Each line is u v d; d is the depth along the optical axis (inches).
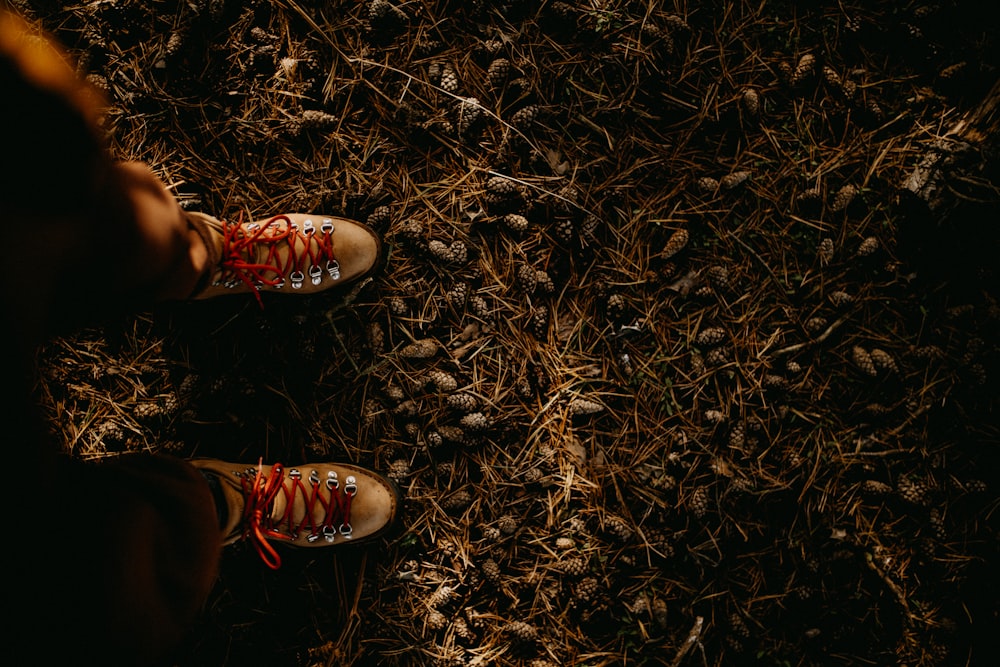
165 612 38.4
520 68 63.3
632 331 63.7
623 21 63.0
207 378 63.6
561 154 63.9
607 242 64.4
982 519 63.7
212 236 53.3
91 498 35.3
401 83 63.2
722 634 63.8
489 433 63.9
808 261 64.2
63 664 32.7
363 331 64.0
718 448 63.9
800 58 63.5
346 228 61.3
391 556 63.7
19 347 30.4
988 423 63.8
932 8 62.2
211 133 63.5
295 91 63.2
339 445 64.0
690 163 64.0
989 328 63.2
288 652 63.0
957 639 63.3
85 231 34.5
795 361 64.1
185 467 43.8
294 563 63.3
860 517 64.2
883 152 63.7
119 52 62.8
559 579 63.7
